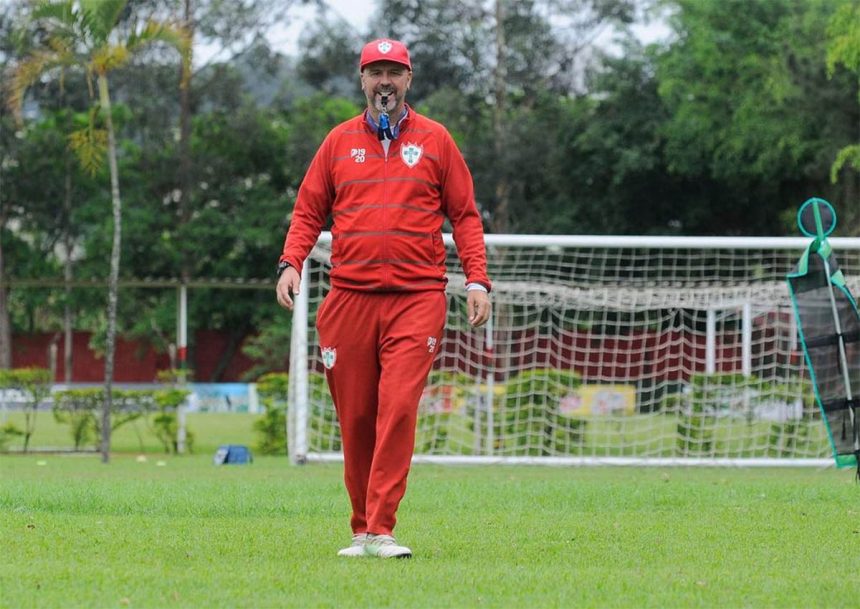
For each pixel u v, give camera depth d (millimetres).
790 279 29531
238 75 127250
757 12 107062
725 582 14211
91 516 21125
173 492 25875
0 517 20297
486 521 21078
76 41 52625
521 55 119688
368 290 16516
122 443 70312
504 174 114812
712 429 50250
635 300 51844
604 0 118875
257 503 23266
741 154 107375
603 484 30578
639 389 51750
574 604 12719
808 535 19016
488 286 16891
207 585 13570
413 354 16359
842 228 104562
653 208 121250
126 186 128000
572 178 119875
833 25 69250
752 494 26797
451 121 115875
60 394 60906
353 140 16797
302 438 44656
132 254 125875
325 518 21281
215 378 140125
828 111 96938
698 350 86625
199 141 130000
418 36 123375
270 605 12453
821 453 49625
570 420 51812
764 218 118500
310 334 62562
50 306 143000
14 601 12539
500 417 51312
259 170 132125
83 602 12500
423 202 16672
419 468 42750
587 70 120938
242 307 129750
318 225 17312
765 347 68938
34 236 139500
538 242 42500
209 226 124875
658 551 17094
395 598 12922
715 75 109500
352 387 16828
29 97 129125
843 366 29234
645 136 116000
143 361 145000
